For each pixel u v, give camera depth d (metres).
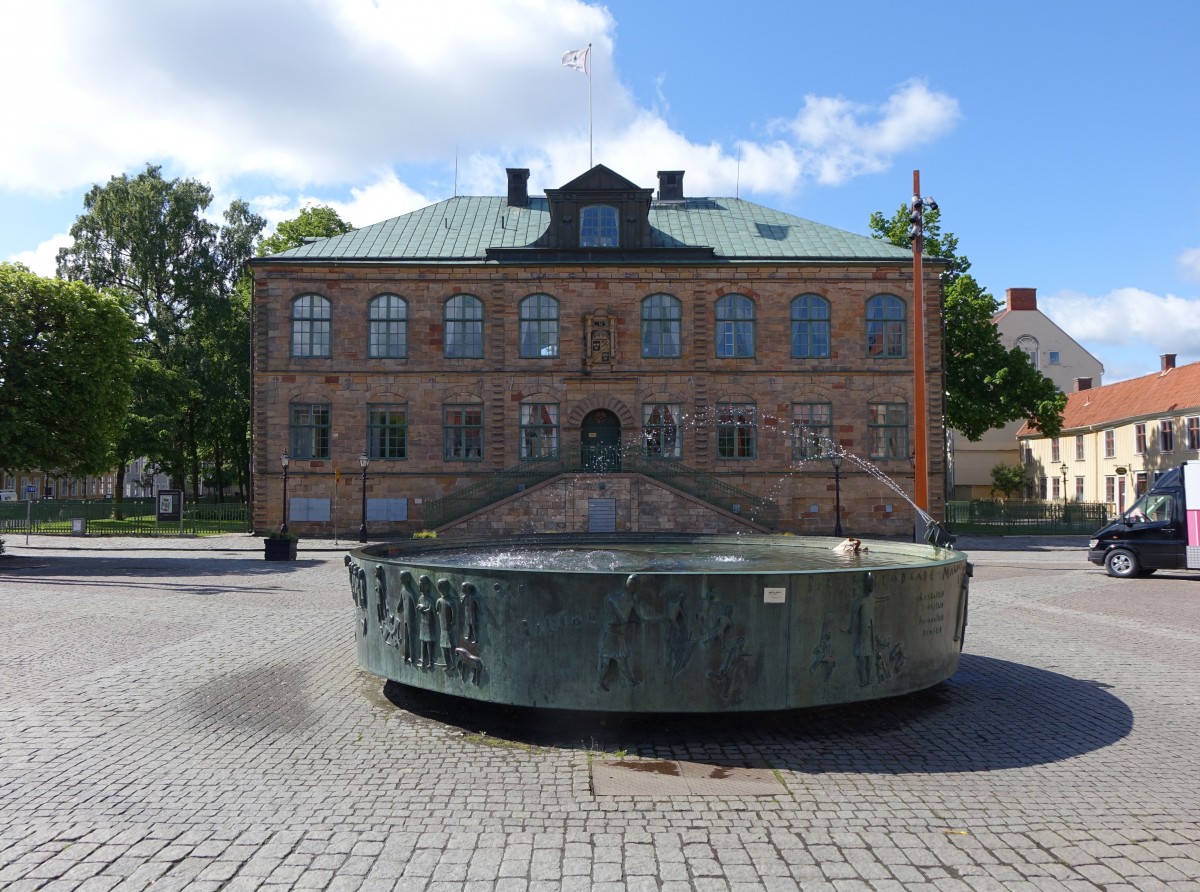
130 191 56.53
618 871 5.05
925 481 21.88
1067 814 6.01
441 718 8.52
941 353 39.59
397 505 38.69
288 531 38.19
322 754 7.34
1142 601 18.28
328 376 38.84
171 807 6.09
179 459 55.56
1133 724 8.40
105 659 11.34
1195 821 5.89
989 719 8.54
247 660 11.30
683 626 7.43
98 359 28.58
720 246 41.00
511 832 5.63
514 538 14.51
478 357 39.09
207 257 57.88
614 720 8.34
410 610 8.47
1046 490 66.94
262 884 4.88
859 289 39.56
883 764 7.11
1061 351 73.62
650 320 39.41
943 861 5.21
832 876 5.00
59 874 5.00
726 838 5.55
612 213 40.78
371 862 5.17
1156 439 53.09
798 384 39.28
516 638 7.66
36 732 7.97
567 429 39.00
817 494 39.00
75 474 29.42
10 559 28.08
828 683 7.66
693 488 35.75
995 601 18.27
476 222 43.31
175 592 18.72
